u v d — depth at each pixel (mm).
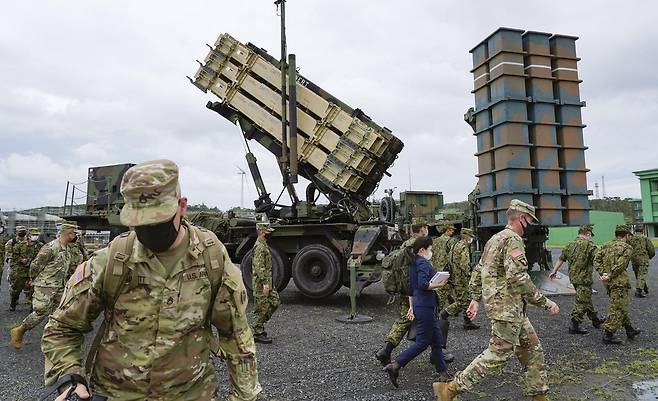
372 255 8906
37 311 6062
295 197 10383
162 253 1761
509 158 8609
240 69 10703
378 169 9961
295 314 8523
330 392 4316
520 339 3678
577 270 6793
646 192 38750
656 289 11625
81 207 13062
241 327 1943
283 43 10125
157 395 1743
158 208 1632
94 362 1812
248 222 10875
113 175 12688
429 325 4465
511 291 3609
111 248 1773
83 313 1771
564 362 5223
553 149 8945
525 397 4137
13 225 22578
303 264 9562
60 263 6320
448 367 5191
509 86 8727
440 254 7859
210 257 1850
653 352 5633
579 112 9266
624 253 6000
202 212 11797
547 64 9070
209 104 11094
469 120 10492
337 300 10266
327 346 6105
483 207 9484
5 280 16906
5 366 5383
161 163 1697
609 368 4992
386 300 10203
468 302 7113
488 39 9211
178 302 1767
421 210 19188
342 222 10016
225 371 4961
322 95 10344
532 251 10883
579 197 9117
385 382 4617
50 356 1757
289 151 10133
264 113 10586
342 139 9781
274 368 5117
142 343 1742
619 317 6047
